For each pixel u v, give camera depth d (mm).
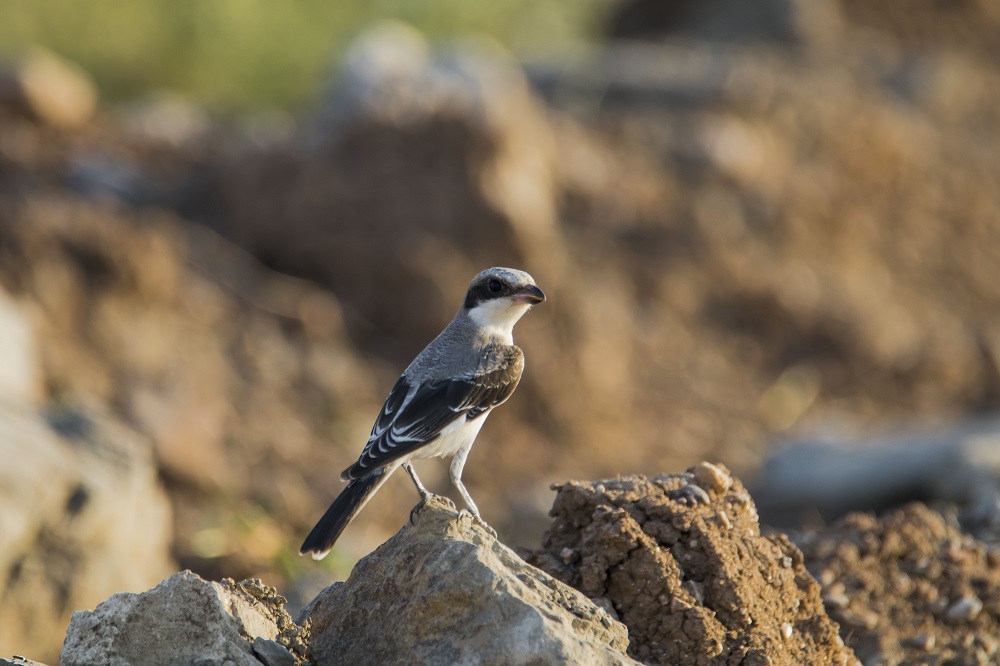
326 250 16891
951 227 22984
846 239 21562
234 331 15539
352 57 19594
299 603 10180
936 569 7680
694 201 20453
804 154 22469
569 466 15906
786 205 21203
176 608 5520
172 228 16812
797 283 20000
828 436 15211
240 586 6199
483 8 27156
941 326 20781
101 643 5469
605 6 29219
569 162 19812
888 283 21297
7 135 18609
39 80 19438
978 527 9133
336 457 14422
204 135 20781
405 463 7312
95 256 15109
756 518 6848
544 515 13898
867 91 25344
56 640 9133
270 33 24391
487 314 8070
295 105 24734
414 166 17094
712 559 6316
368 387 15766
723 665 6180
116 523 9719
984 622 7602
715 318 19312
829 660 6652
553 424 16312
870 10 28562
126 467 10297
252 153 18031
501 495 14805
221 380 14805
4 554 8797
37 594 9031
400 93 18125
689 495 6637
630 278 18906
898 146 23422
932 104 25500
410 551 5812
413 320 16531
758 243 20484
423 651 5469
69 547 9312
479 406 7598
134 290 15141
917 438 14383
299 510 13227
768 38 27125
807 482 14180
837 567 7566
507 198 17219
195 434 13641
